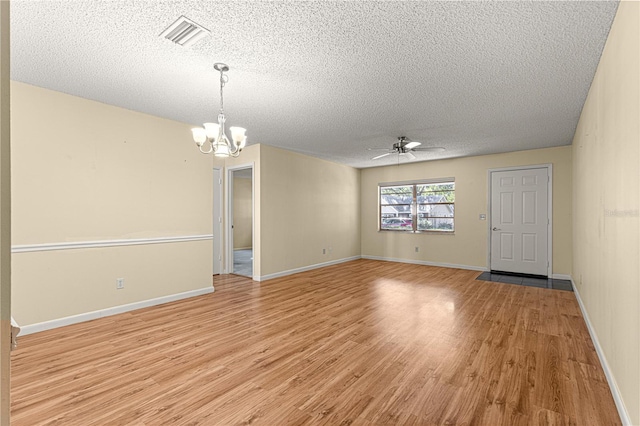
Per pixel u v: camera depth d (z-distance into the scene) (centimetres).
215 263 589
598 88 255
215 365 238
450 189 671
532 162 564
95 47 230
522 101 330
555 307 379
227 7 185
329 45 226
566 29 205
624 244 181
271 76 275
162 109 365
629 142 171
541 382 213
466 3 181
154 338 288
